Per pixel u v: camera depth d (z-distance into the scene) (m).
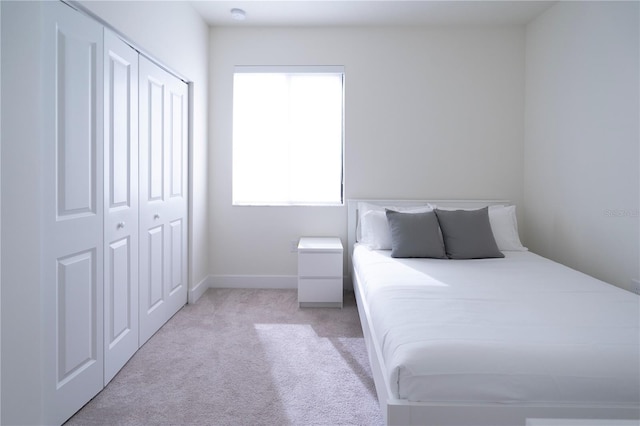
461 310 1.71
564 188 3.12
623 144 2.53
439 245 2.91
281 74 3.77
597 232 2.77
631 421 1.15
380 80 3.71
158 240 2.69
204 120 3.60
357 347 2.47
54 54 1.56
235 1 3.17
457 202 3.66
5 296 1.48
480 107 3.70
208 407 1.80
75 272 1.73
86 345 1.81
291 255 3.80
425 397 1.26
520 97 3.70
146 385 1.99
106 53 1.95
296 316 3.04
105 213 1.95
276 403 1.84
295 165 3.81
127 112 2.19
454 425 1.23
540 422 1.14
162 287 2.78
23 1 1.46
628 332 1.46
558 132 3.19
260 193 3.83
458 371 1.27
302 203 3.83
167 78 2.79
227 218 3.78
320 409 1.79
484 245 2.89
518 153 3.72
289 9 3.33
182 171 3.14
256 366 2.20
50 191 1.55
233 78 3.73
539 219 3.47
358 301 2.93
